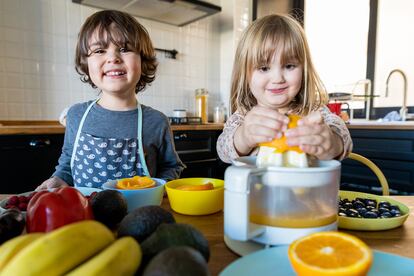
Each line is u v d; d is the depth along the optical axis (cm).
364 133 180
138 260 25
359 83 221
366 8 229
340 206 52
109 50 86
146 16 205
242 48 72
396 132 168
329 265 26
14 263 21
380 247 39
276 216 35
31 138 135
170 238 27
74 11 180
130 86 92
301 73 66
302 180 34
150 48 102
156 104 223
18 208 46
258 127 40
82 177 88
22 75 167
